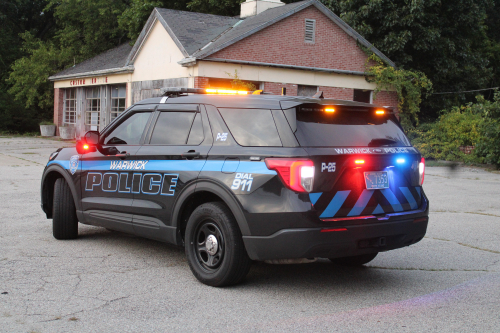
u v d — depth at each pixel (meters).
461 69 26.39
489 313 4.18
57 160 6.59
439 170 17.53
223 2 28.53
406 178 4.81
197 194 4.94
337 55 21.52
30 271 5.12
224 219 4.57
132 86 23.11
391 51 23.84
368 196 4.50
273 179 4.29
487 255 6.18
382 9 23.89
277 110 4.54
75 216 6.48
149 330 3.72
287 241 4.21
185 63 18.77
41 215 8.06
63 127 28.23
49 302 4.26
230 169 4.59
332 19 21.12
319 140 4.41
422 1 23.05
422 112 26.67
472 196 11.31
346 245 4.34
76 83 27.98
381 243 4.54
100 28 32.56
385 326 3.87
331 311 4.18
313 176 4.23
